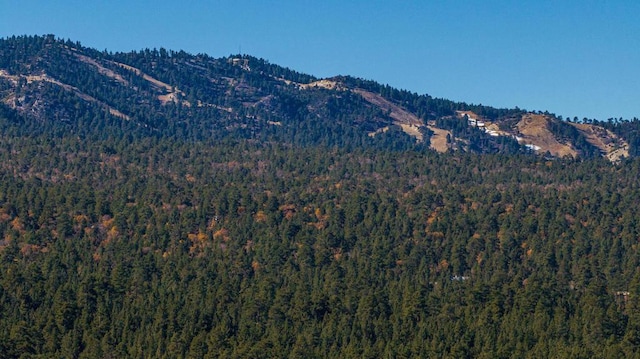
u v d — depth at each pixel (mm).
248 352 190250
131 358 191750
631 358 190000
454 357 190750
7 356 194125
